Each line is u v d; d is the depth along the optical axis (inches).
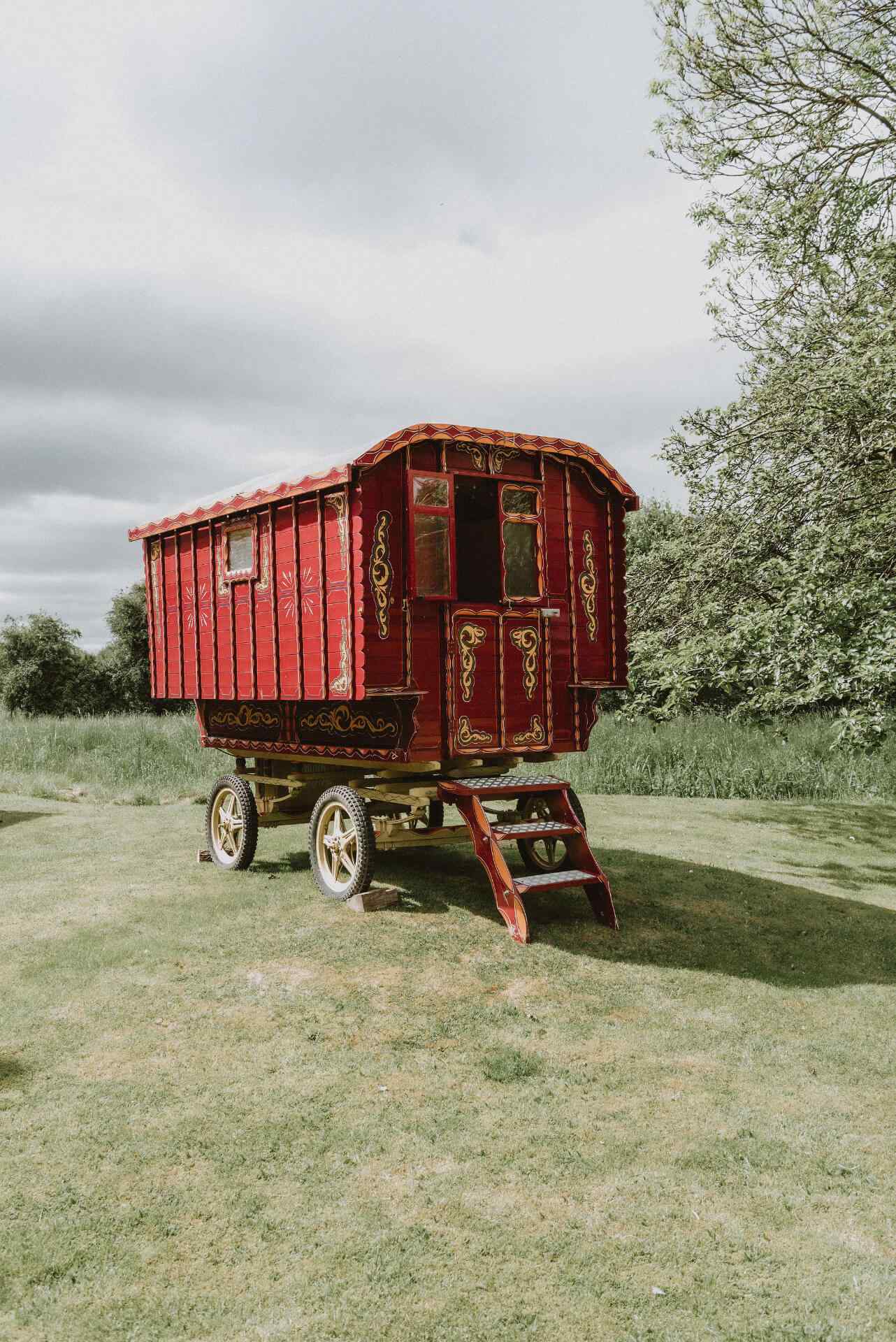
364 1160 151.3
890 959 256.4
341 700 263.4
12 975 230.1
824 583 355.6
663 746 615.2
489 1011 211.2
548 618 295.9
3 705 1337.4
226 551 325.7
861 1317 117.6
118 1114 164.4
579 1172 148.6
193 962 238.2
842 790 555.5
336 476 254.7
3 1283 122.6
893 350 347.6
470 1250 129.3
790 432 420.2
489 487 324.5
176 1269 125.3
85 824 441.1
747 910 296.8
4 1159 150.6
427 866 344.2
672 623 446.9
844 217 455.8
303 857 361.1
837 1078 184.4
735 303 489.1
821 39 444.8
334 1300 119.3
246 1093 172.4
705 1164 151.9
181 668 359.9
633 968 241.6
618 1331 114.8
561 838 285.4
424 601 269.4
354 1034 198.1
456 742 274.7
